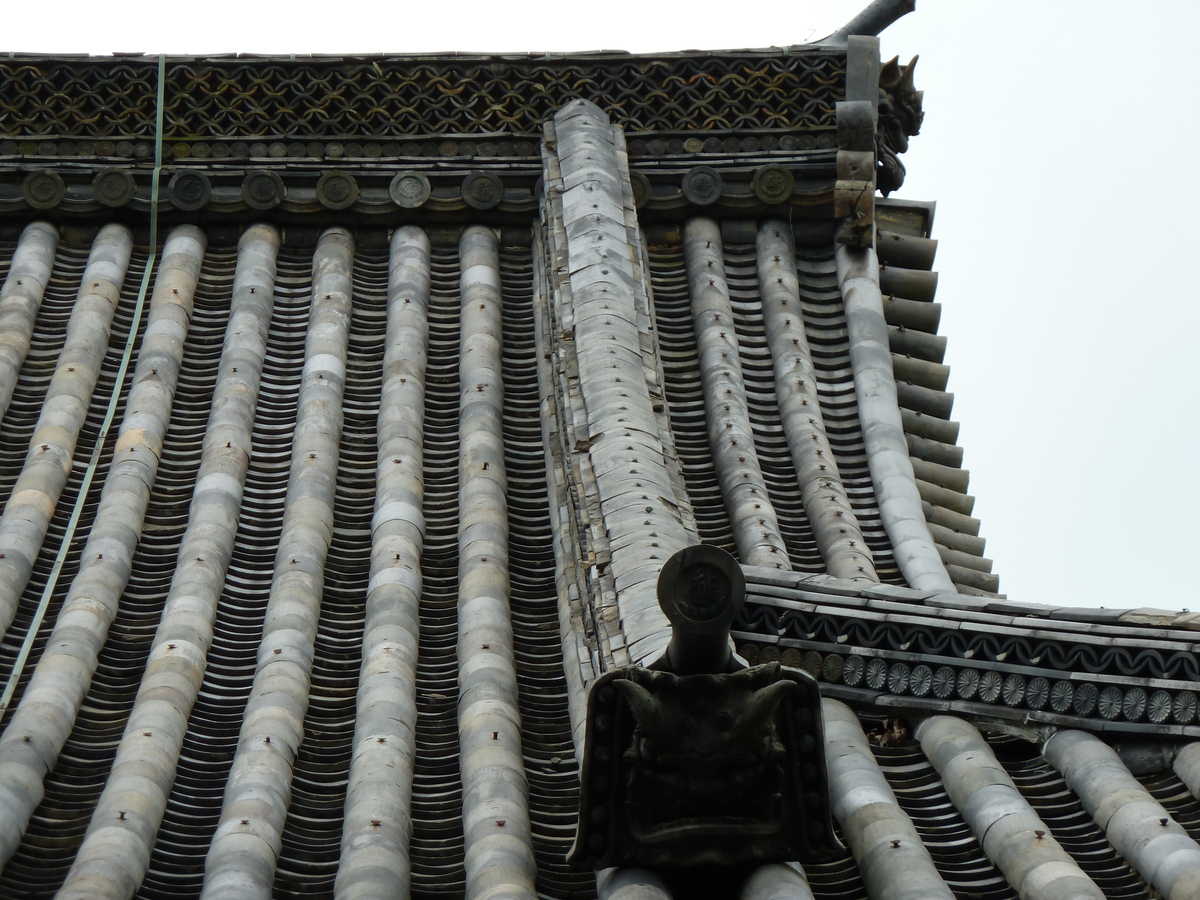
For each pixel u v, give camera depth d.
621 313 10.05
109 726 8.16
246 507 9.88
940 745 7.50
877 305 11.74
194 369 11.15
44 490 9.78
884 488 10.48
